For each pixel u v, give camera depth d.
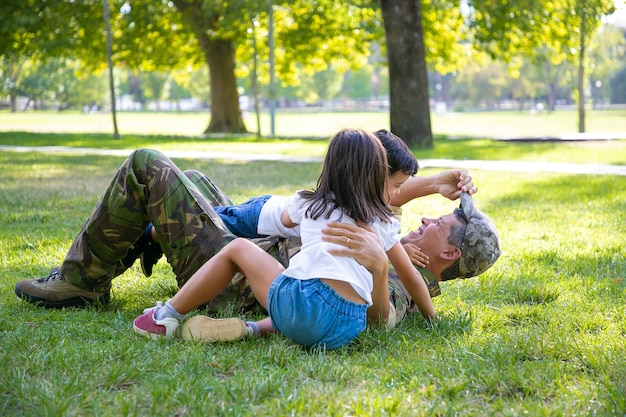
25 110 83.62
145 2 24.23
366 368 2.85
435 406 2.44
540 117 56.03
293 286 2.99
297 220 3.22
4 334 3.25
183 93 104.31
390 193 3.35
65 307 3.72
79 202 8.15
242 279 3.55
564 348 3.08
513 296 4.23
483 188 9.71
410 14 17.59
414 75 17.75
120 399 2.48
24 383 2.55
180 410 2.43
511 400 2.56
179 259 3.48
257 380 2.65
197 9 24.44
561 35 23.23
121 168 3.48
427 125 17.88
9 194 8.80
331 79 90.81
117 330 3.33
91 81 84.81
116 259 3.63
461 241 3.51
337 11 24.67
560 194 9.03
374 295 3.18
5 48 23.94
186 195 3.45
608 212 7.67
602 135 20.27
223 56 26.61
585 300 4.08
